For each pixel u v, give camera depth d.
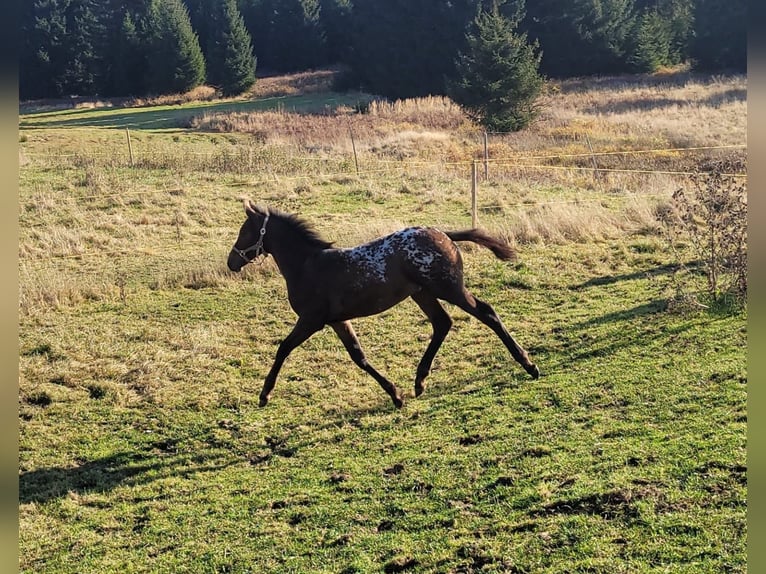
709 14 54.03
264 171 23.39
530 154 26.00
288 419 9.21
